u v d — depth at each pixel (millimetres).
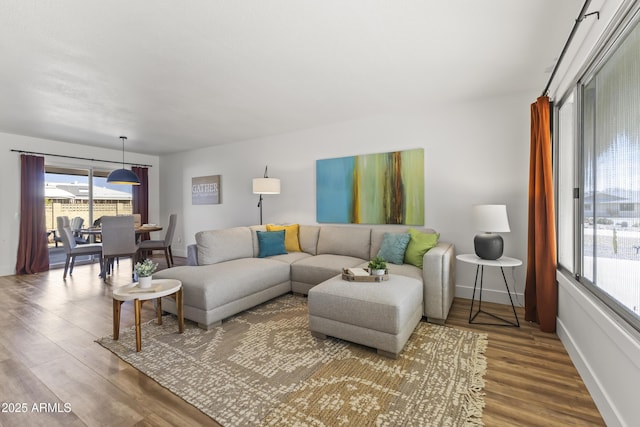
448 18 1959
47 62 2494
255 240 4047
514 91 3178
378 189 4035
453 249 3301
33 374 1948
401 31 2107
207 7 1829
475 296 3439
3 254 4859
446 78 2873
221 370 1982
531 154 2758
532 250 2775
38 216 5148
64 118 4066
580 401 1654
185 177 6527
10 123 4277
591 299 1772
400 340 2119
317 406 1621
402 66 2633
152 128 4629
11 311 3135
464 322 2775
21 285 4195
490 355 2154
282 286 3479
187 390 1771
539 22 1993
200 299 2623
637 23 1415
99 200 6105
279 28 2062
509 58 2486
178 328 2648
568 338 2182
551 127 2693
